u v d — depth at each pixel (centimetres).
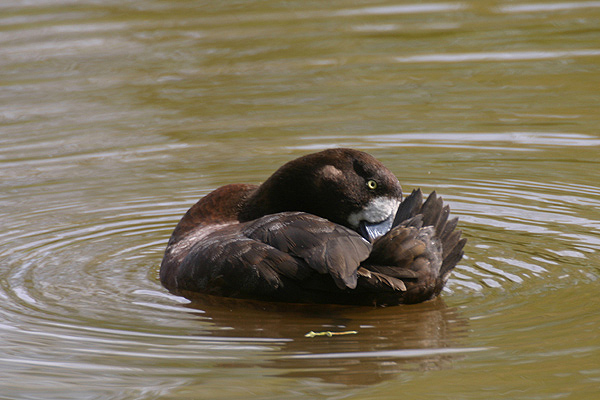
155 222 1085
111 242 1019
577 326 729
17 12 2216
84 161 1318
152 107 1554
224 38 1942
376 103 1522
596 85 1562
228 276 812
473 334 725
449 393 630
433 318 768
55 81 1703
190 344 729
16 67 1791
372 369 672
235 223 956
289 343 727
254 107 1530
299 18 2092
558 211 1062
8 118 1513
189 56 1830
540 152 1284
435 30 1944
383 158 1280
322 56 1798
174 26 2058
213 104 1557
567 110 1452
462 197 1127
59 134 1435
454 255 817
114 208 1131
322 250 770
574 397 616
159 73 1739
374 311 794
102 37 1977
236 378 664
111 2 2289
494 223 1030
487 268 891
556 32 1881
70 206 1141
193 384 655
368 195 928
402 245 767
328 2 2250
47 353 714
